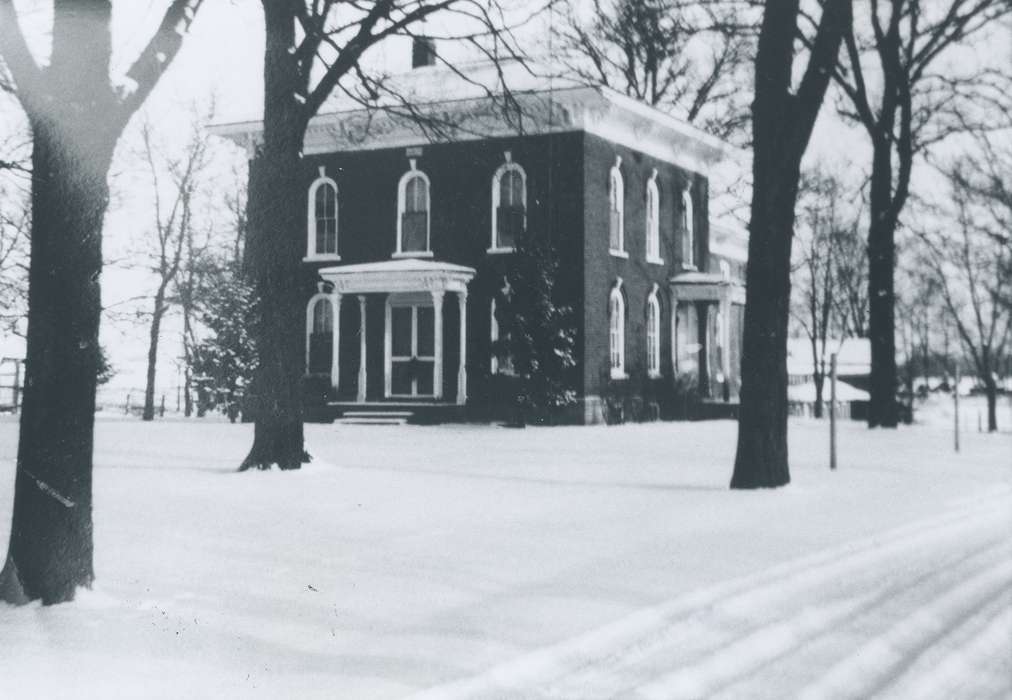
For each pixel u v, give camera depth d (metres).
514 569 9.02
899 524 12.39
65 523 7.53
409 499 13.75
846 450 24.31
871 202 35.03
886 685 6.23
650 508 13.20
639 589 8.27
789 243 15.94
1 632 6.73
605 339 33.81
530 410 33.06
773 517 12.66
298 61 17.27
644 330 36.47
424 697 5.43
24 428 7.55
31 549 7.49
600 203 33.69
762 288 15.82
